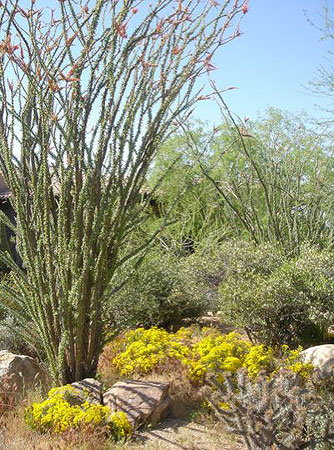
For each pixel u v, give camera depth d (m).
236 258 8.95
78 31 4.83
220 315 9.57
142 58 4.95
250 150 12.78
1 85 5.09
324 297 7.15
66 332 5.20
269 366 5.51
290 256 10.38
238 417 4.07
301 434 3.96
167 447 4.45
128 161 5.29
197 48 4.88
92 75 5.05
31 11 4.93
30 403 5.00
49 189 5.35
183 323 9.60
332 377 5.32
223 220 14.51
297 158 12.29
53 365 5.45
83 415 4.49
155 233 5.88
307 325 7.94
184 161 14.98
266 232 11.46
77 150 5.14
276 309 7.25
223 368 5.36
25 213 5.46
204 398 5.13
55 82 4.78
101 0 4.87
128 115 5.11
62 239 5.18
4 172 5.53
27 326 5.95
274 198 11.33
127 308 8.58
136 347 5.93
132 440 4.58
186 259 10.11
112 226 5.43
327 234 11.32
